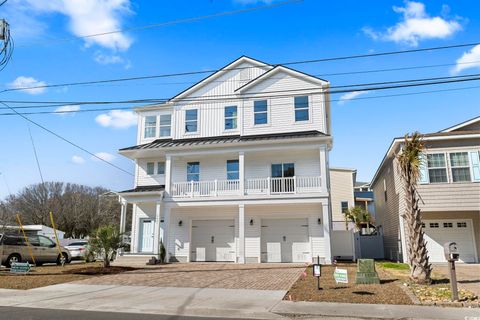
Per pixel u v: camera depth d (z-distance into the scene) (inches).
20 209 2124.8
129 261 802.8
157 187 930.7
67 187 2288.4
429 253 818.2
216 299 396.5
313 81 872.3
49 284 519.8
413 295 392.8
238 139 853.2
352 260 858.8
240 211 800.3
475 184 730.8
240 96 906.1
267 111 888.3
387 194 1015.0
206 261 857.5
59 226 2123.5
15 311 348.8
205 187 876.0
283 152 850.8
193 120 954.7
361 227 1349.7
